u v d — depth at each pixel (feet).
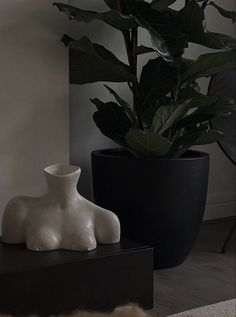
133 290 5.38
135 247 5.44
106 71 7.73
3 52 6.70
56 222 5.36
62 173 5.54
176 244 7.63
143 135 7.03
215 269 7.80
